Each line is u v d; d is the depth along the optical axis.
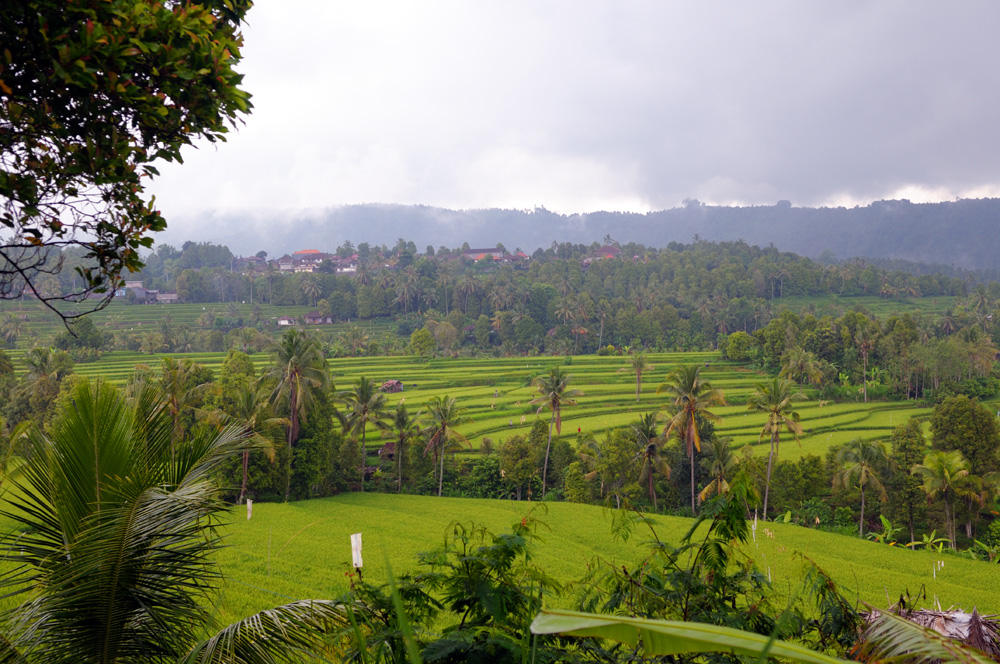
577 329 160.38
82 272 4.40
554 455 60.34
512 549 4.23
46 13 3.59
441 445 59.28
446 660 3.73
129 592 4.11
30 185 3.95
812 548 37.66
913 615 4.08
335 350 132.00
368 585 4.23
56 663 3.98
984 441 55.06
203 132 4.59
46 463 4.29
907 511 50.78
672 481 55.03
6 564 13.98
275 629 4.21
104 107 4.07
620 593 4.83
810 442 77.06
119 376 83.56
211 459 4.79
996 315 158.62
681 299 185.75
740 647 0.91
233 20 5.03
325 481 55.22
